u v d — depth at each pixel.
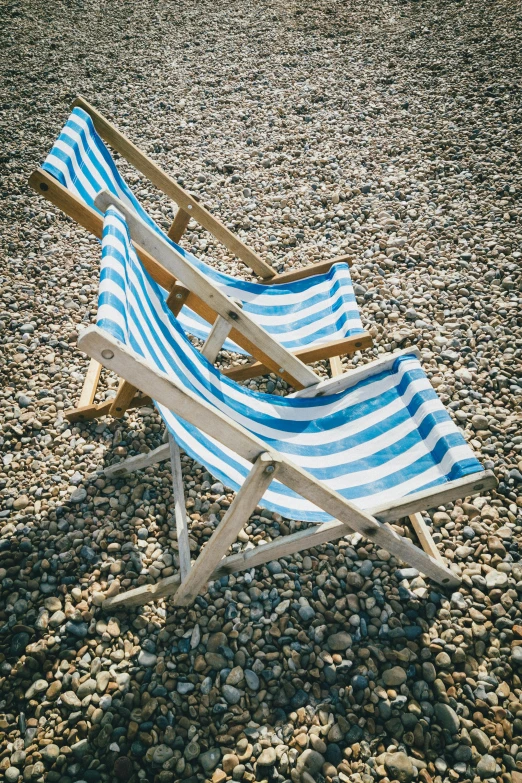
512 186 3.87
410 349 2.18
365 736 1.61
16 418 2.64
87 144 2.20
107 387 2.80
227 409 2.00
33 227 3.96
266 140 4.71
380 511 1.67
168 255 1.91
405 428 1.97
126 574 2.03
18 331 3.10
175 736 1.63
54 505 2.29
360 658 1.78
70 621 1.89
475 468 1.71
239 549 2.14
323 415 2.12
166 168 4.47
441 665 1.74
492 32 5.82
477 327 2.98
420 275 3.35
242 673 1.76
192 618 1.91
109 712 1.67
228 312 2.00
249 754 1.58
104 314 1.27
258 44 6.33
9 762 1.59
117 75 5.97
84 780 1.54
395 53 5.76
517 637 1.80
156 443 2.52
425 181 4.09
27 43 6.84
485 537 2.09
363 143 4.54
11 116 5.29
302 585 2.01
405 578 2.01
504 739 1.59
